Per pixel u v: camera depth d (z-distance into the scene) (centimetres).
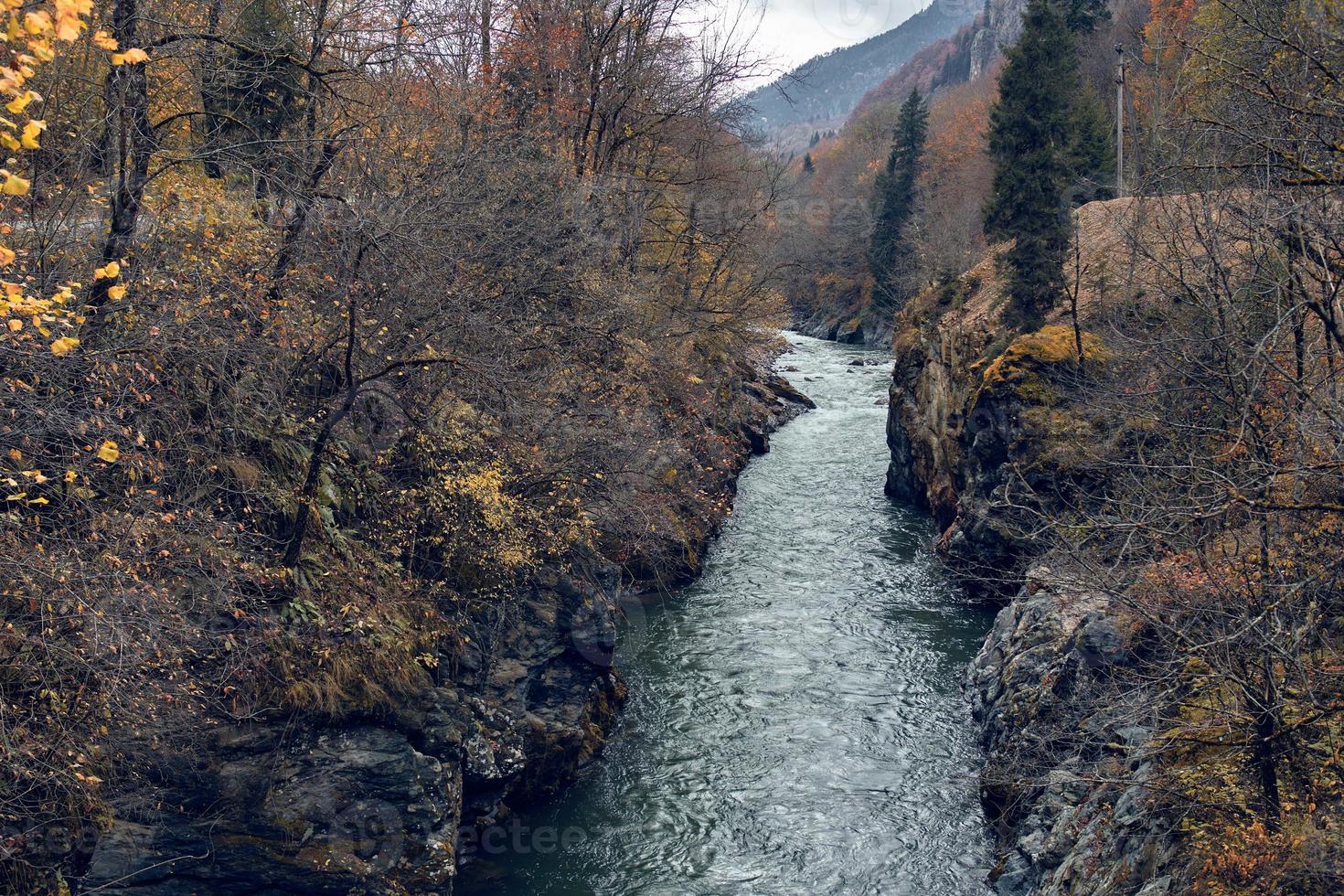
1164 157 1162
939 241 5634
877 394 4912
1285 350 927
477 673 1424
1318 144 833
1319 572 835
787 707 1739
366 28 1488
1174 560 971
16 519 867
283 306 1253
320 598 1231
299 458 1330
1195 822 865
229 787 1063
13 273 907
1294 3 885
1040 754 1304
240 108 1445
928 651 1967
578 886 1270
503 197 1669
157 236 1127
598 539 1834
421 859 1150
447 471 1512
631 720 1688
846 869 1308
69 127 1073
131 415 1045
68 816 953
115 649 902
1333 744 807
